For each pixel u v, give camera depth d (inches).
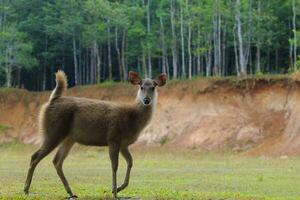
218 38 2615.7
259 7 2618.1
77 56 3324.3
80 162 1487.5
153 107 601.6
